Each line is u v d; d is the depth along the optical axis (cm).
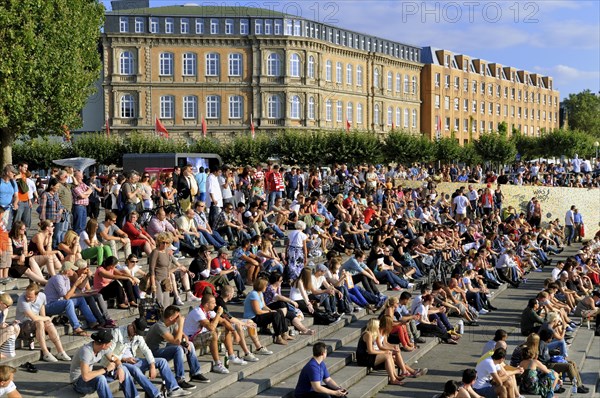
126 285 1583
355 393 1462
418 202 3753
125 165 4778
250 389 1333
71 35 3266
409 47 9506
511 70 11731
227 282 1809
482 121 10912
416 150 7212
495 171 8481
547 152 9388
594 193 4331
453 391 1333
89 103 7519
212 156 4891
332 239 2656
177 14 7444
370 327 1609
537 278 3094
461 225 3303
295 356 1577
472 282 2411
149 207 2178
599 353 2048
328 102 8031
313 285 1859
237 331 1471
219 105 7525
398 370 1642
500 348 1492
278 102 7612
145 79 7350
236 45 7519
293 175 3447
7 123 3000
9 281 1590
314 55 7769
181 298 1752
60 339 1368
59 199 1864
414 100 9569
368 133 7025
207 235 2230
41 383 1191
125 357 1216
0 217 1534
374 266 2358
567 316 2291
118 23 7275
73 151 6700
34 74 2994
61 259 1644
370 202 3044
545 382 1587
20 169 2298
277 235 2609
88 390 1145
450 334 1973
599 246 3209
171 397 1236
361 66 8594
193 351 1327
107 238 1803
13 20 2875
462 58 10388
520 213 3912
